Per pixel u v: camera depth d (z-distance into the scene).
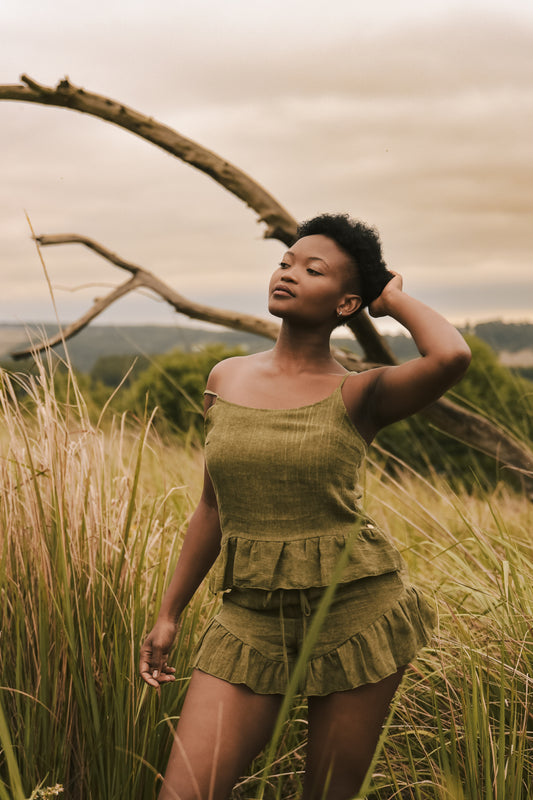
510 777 1.94
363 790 1.52
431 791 2.16
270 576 1.72
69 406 2.27
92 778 1.96
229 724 1.69
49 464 2.16
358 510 1.81
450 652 2.50
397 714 2.42
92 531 2.15
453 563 3.17
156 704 2.09
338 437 1.73
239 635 1.75
